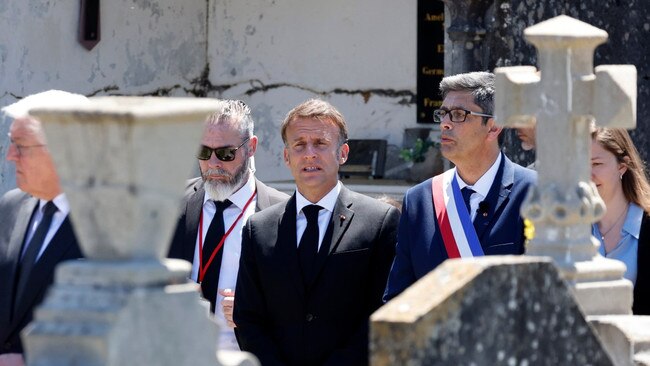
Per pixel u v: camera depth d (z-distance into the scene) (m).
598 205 5.84
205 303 4.79
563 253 5.81
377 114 21.62
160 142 4.27
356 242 9.46
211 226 10.22
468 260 4.84
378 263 9.48
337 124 9.61
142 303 4.21
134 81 21.36
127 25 21.16
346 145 9.84
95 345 4.10
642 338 5.70
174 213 4.39
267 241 9.54
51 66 19.75
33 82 19.41
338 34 21.94
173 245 10.22
